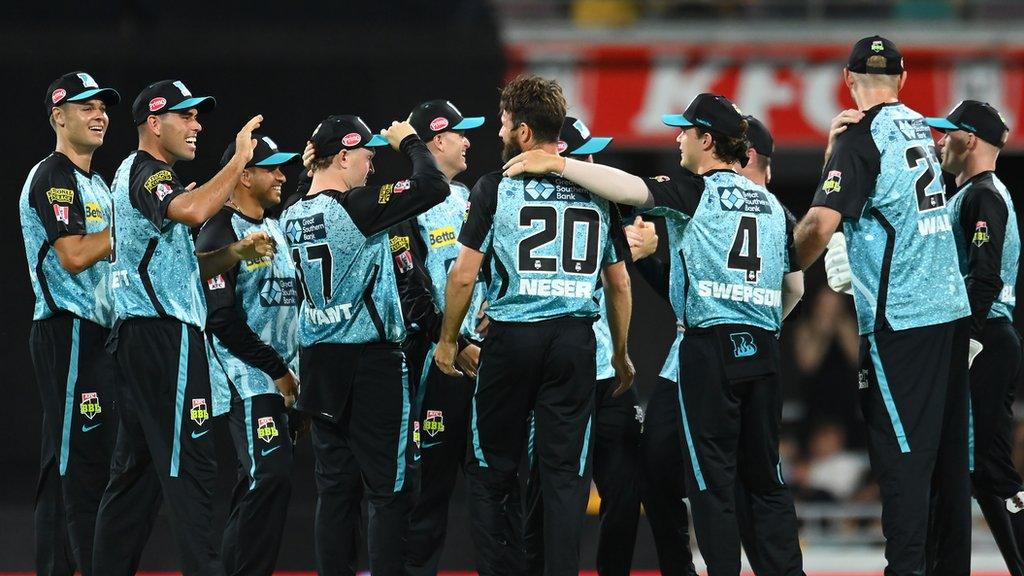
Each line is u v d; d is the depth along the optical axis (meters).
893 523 18.39
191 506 19.27
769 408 18.44
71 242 20.23
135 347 19.31
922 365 18.48
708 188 18.33
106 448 21.14
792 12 37.69
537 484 20.78
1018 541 21.28
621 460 20.64
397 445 19.70
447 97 37.25
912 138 18.70
